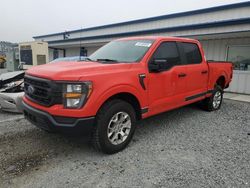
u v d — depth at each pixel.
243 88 10.05
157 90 4.22
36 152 3.71
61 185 2.82
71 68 3.37
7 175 3.02
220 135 4.58
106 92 3.35
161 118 5.68
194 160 3.48
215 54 10.98
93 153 3.68
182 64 4.89
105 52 4.71
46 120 3.25
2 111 6.18
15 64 20.66
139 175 3.05
